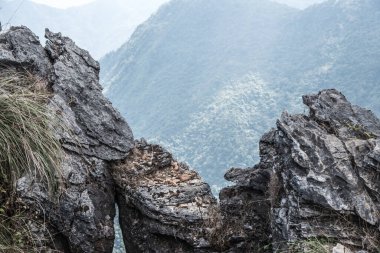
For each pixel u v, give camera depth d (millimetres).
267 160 7160
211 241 6637
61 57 7715
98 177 7000
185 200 6988
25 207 5840
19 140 5809
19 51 7445
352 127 6473
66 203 6137
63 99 7184
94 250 6340
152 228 6859
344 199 5461
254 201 7004
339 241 5270
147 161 7664
